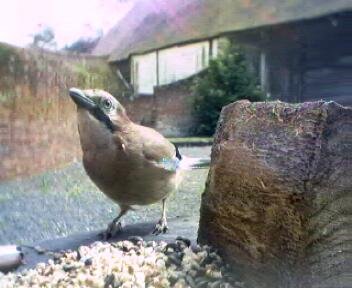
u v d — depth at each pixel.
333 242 0.23
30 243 0.38
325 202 0.23
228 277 0.27
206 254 0.28
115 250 0.31
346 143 0.23
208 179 0.29
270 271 0.25
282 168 0.24
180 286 0.26
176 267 0.28
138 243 0.32
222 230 0.28
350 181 0.23
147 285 0.26
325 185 0.23
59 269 0.29
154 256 0.29
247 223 0.26
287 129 0.25
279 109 0.25
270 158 0.25
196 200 0.43
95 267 0.28
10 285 0.28
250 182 0.25
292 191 0.23
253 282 0.26
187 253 0.28
